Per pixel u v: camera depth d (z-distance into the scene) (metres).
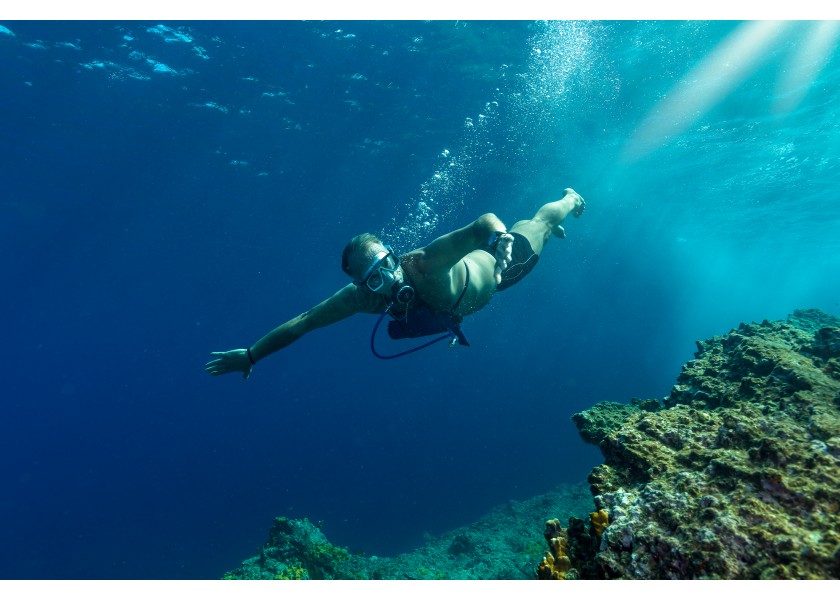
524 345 92.44
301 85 19.31
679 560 1.52
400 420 73.62
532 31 16.06
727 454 1.85
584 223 40.00
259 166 26.02
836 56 14.70
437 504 36.75
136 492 63.12
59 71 17.08
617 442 2.26
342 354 99.06
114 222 32.12
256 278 54.03
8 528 56.59
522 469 39.06
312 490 47.69
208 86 18.77
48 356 90.62
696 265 63.44
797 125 19.72
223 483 58.78
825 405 2.00
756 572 1.38
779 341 3.25
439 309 2.92
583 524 2.08
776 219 35.25
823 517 1.46
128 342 86.06
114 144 22.14
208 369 3.19
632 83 18.36
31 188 25.97
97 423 114.75
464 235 2.56
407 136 23.89
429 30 16.28
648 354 80.62
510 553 12.14
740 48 15.08
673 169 27.09
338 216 35.28
